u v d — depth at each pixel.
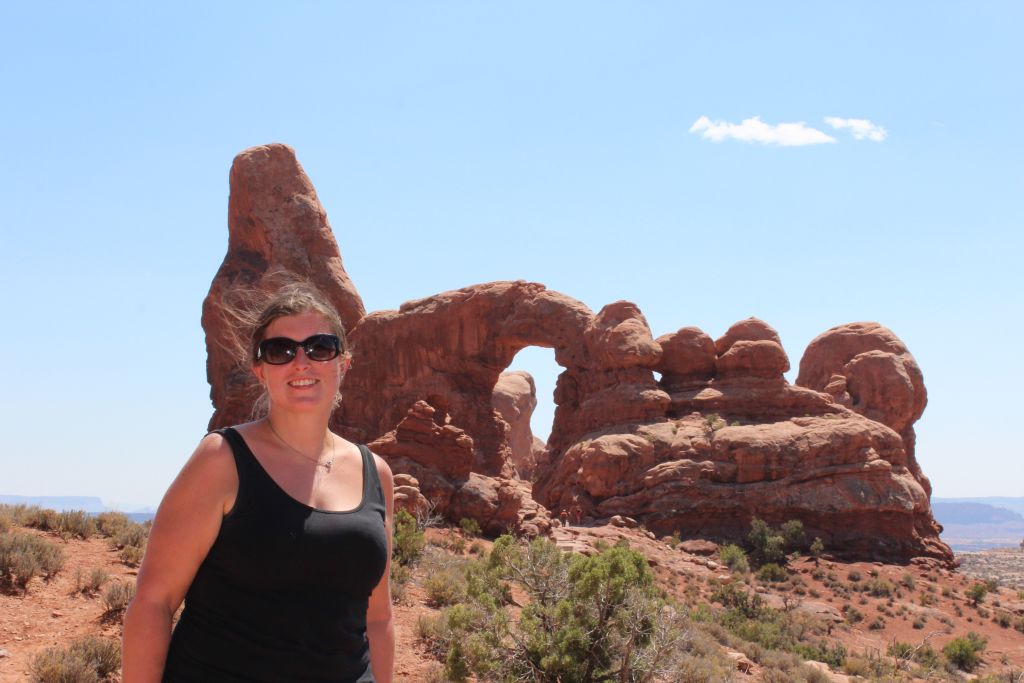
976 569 72.81
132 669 2.77
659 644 12.82
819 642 31.69
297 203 67.75
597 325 58.62
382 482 3.29
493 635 12.47
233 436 2.97
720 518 48.72
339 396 3.31
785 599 37.16
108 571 13.60
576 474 51.25
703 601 34.38
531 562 14.08
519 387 99.38
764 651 23.69
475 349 62.25
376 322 64.75
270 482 2.90
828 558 47.25
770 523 48.59
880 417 64.69
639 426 53.03
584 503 49.72
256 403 3.35
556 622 12.89
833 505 48.88
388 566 3.38
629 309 57.91
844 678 23.55
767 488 49.19
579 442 53.97
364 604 3.07
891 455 52.22
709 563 42.00
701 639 19.34
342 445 3.28
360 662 3.02
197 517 2.81
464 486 35.59
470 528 33.28
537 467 60.72
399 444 35.84
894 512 49.78
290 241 66.50
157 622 2.79
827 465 50.44
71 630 10.98
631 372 55.69
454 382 62.09
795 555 46.34
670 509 48.28
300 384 3.11
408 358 63.31
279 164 68.81
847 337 69.50
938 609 40.59
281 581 2.82
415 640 14.07
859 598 40.66
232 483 2.87
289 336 3.12
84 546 14.99
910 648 31.05
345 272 68.12
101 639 10.39
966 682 28.12
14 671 9.41
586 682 12.23
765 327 58.44
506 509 35.88
